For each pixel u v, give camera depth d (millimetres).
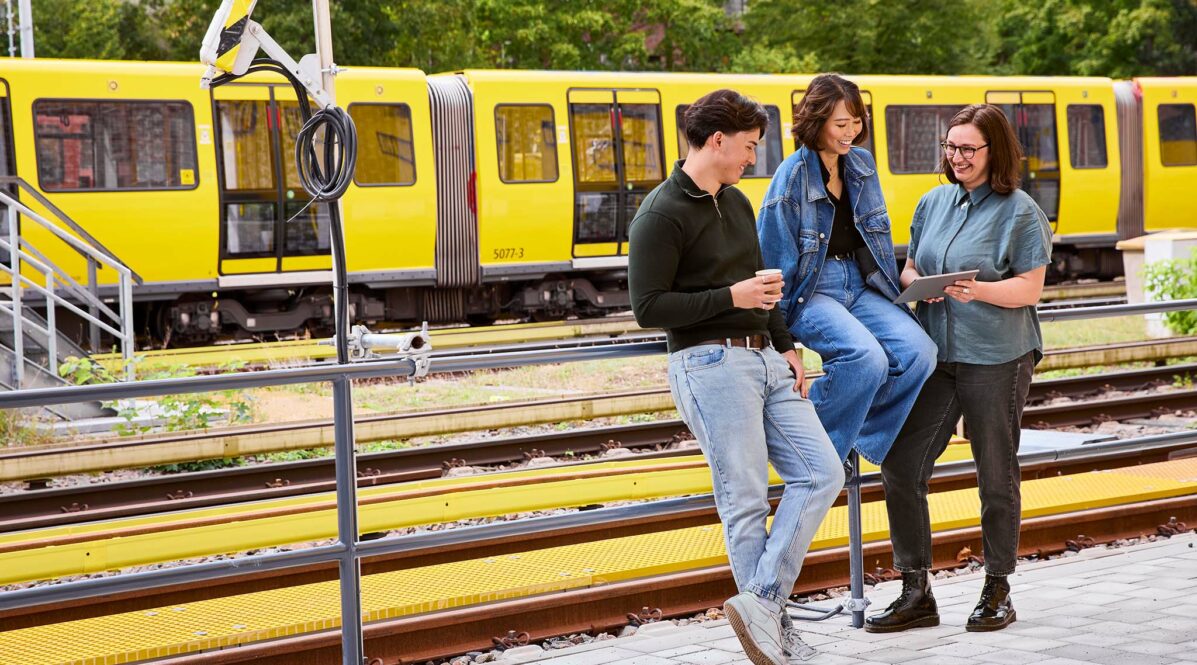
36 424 10500
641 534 6848
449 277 17406
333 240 4145
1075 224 21969
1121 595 5328
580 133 17875
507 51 35812
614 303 19172
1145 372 13141
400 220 16844
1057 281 23109
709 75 18844
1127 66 42125
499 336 17312
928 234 5043
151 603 5785
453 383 14227
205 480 8930
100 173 15070
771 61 35531
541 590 5418
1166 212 22906
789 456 4254
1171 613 4980
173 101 15461
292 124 16172
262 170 16000
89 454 9266
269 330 16953
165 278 15648
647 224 4090
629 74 18281
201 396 11477
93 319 12406
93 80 15039
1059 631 4762
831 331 4496
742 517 4160
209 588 5914
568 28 35750
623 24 36812
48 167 14805
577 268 18141
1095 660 4344
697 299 4027
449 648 5168
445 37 33469
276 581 6055
